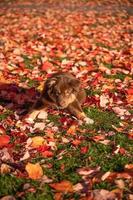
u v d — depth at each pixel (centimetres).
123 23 1891
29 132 795
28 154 709
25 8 2291
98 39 1527
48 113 863
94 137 771
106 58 1247
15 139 764
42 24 1850
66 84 802
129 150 741
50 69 1136
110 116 866
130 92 976
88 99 928
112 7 2327
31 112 847
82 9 2269
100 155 722
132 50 1355
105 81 1055
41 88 986
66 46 1395
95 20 1941
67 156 716
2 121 832
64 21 1922
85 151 729
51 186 629
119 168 689
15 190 632
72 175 664
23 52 1312
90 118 855
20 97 935
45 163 695
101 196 604
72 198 608
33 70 1130
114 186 633
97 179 649
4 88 991
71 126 804
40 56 1279
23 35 1603
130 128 818
